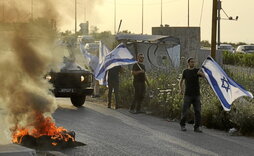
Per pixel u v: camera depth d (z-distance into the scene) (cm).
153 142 1109
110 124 1395
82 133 1209
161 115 1633
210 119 1413
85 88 1822
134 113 1697
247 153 1013
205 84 1786
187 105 1313
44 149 983
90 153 959
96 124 1381
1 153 759
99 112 1695
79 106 1864
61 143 1002
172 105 1598
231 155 985
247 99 1532
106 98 2156
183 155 967
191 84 1313
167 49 2898
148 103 1778
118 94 1889
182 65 2309
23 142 974
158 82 1914
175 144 1095
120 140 1122
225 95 1354
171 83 1881
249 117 1315
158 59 2888
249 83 1878
